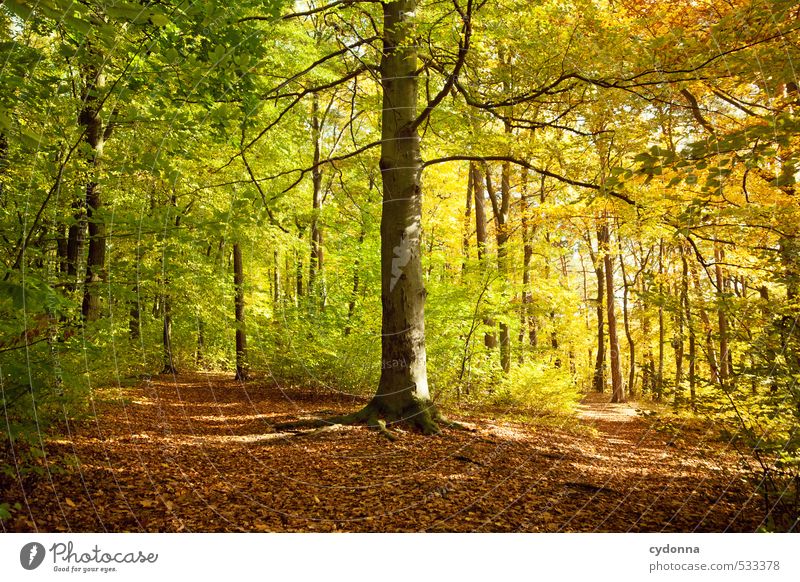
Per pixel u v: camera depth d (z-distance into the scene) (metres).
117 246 7.94
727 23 4.34
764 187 6.24
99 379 5.74
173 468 4.90
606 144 7.41
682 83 5.30
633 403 14.31
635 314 12.80
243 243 12.27
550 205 11.06
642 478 5.18
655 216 6.19
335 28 7.75
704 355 4.33
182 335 15.30
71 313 4.59
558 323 17.78
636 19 6.66
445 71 7.21
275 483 4.63
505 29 6.29
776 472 3.61
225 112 5.14
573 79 6.32
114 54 5.07
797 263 4.26
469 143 8.97
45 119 4.98
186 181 8.77
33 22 4.40
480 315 10.03
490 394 9.91
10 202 5.42
